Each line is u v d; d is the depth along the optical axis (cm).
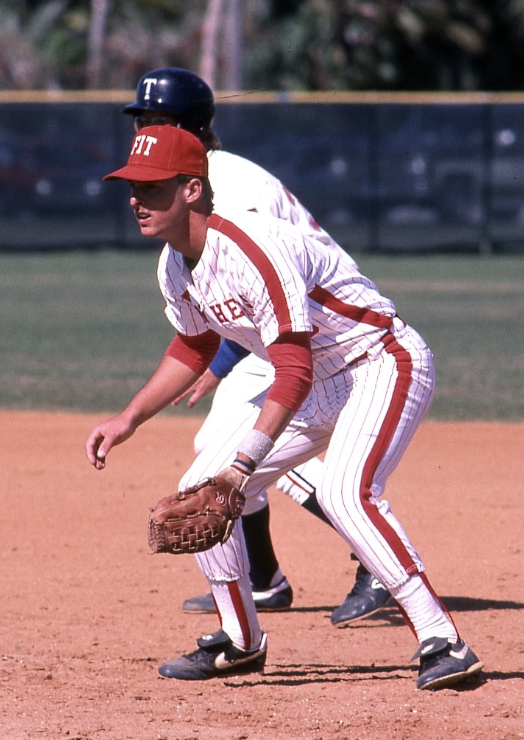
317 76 12862
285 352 1147
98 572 1805
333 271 1234
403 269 7044
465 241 7894
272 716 1198
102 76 12950
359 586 1595
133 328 4603
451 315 4988
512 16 12875
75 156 7856
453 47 13112
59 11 13512
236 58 9806
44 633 1509
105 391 3195
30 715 1201
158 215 1149
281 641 1505
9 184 7875
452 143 7769
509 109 7719
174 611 1623
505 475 2402
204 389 1559
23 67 12962
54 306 5372
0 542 1958
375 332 1252
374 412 1234
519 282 6388
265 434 1147
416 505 2181
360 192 7838
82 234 7969
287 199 1552
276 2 13338
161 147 1133
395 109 7744
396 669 1366
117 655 1421
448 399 3155
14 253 7956
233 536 1288
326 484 1229
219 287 1184
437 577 1777
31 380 3378
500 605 1642
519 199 7831
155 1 13538
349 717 1191
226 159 1549
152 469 2444
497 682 1298
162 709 1220
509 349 4047
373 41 12812
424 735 1141
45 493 2261
